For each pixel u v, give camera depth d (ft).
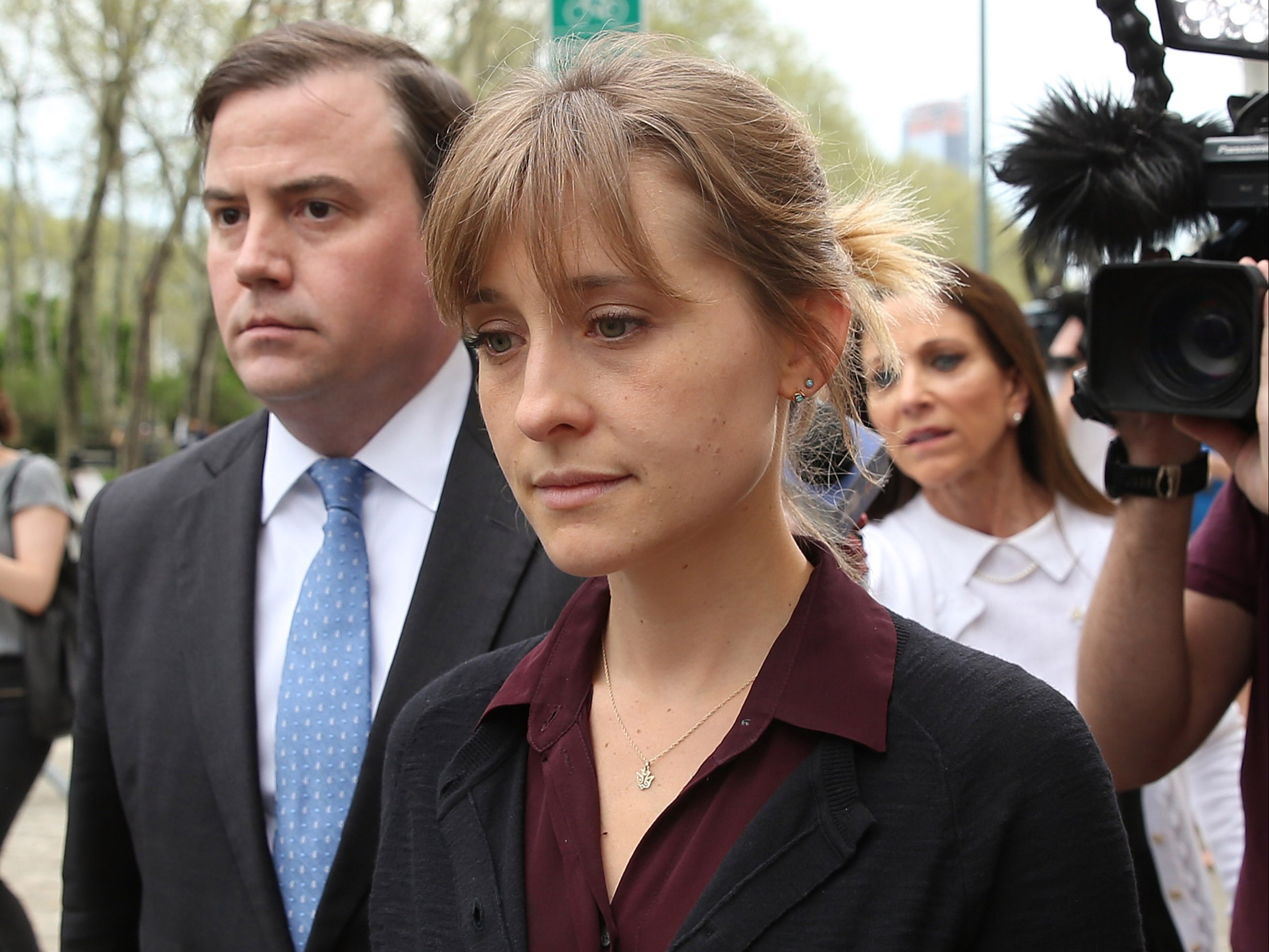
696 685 3.94
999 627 8.57
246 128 6.15
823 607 3.89
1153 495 5.93
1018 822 3.57
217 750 6.00
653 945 3.59
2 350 129.80
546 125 3.60
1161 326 5.49
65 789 19.44
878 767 3.63
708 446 3.60
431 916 4.11
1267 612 5.81
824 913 3.48
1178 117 5.81
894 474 9.21
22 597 11.91
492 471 6.22
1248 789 5.78
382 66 6.36
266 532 6.51
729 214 3.56
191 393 75.97
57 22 62.75
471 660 4.70
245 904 5.84
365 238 6.16
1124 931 3.65
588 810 3.87
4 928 11.93
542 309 3.61
